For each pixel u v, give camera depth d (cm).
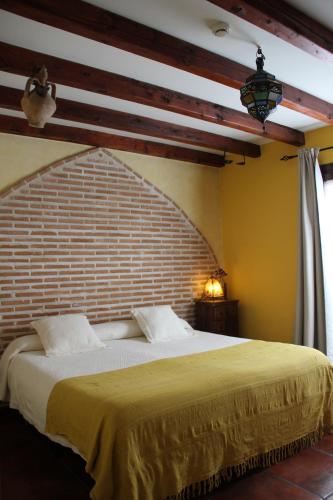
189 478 222
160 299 468
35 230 386
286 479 248
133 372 275
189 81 307
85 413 226
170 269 479
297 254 416
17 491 242
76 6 208
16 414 365
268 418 261
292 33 225
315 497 229
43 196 393
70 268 405
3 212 371
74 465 274
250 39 248
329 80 311
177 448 218
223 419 239
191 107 335
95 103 348
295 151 444
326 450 286
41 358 323
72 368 293
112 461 200
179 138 410
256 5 207
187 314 490
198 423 228
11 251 372
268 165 471
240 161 504
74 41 246
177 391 233
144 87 306
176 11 220
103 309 425
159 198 475
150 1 211
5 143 376
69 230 406
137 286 450
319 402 296
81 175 417
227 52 263
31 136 384
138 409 212
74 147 416
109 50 258
